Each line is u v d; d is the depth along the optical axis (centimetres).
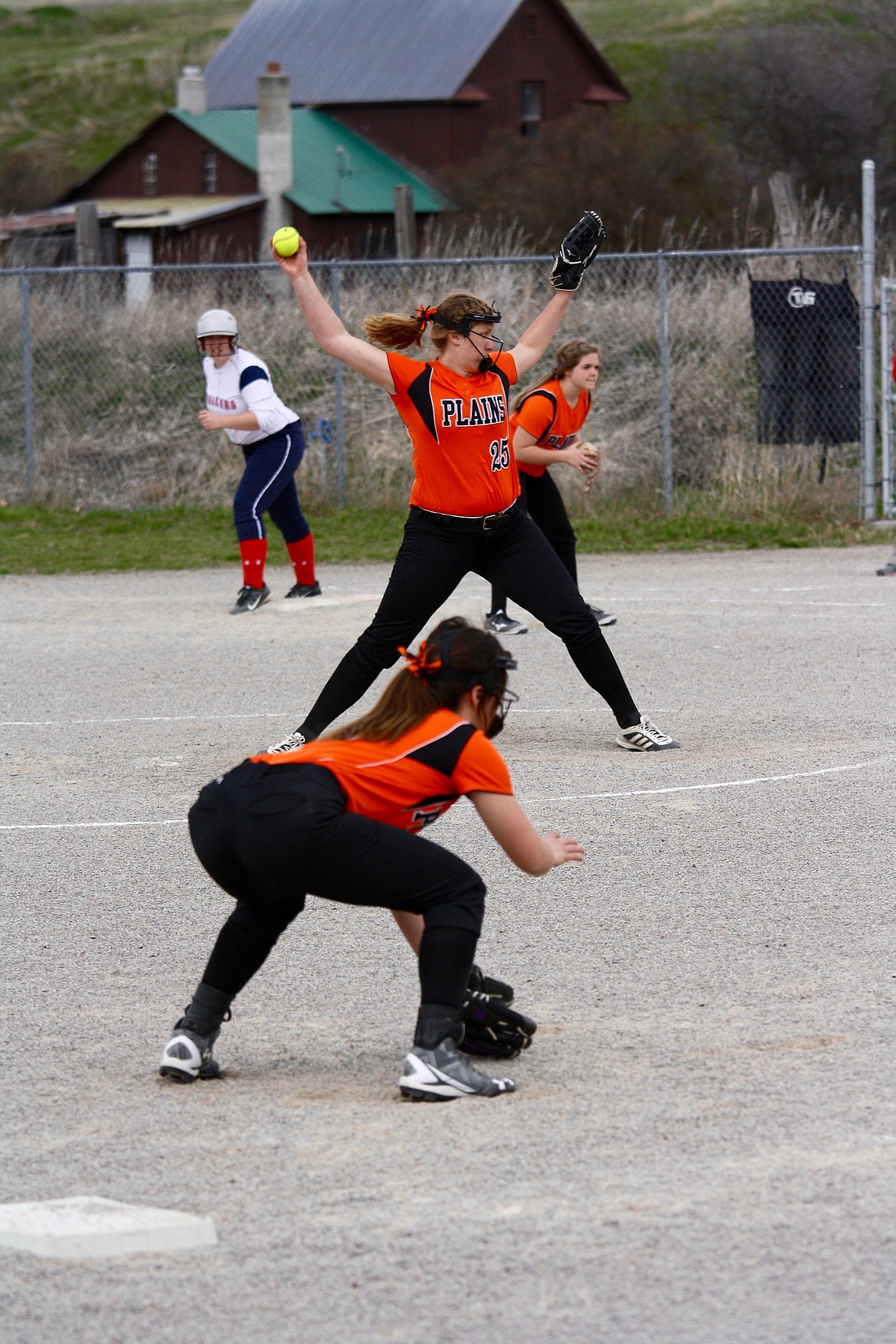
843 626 4119
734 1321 1137
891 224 11025
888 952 1956
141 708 3456
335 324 2638
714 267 7838
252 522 4469
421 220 14838
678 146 12269
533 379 6850
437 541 2761
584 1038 1711
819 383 6078
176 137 15650
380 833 1552
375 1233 1276
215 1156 1438
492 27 16088
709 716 3228
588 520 5975
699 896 2191
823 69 14412
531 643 4038
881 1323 1130
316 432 6488
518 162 12744
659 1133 1458
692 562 5309
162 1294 1193
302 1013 1823
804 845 2400
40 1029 1789
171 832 2577
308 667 3809
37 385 7075
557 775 2828
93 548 5784
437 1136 1468
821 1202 1309
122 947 2064
